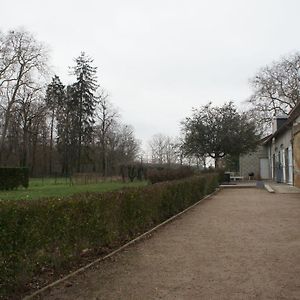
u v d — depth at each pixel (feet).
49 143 207.31
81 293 18.26
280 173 118.01
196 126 126.41
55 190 88.58
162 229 36.58
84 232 23.16
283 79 158.81
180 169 87.10
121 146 230.68
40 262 19.31
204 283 19.39
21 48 140.05
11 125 172.04
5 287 16.92
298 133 86.43
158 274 21.24
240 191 91.45
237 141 124.77
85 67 183.52
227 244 28.99
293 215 44.83
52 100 184.65
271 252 25.94
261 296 17.25
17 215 17.15
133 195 31.78
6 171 91.50
